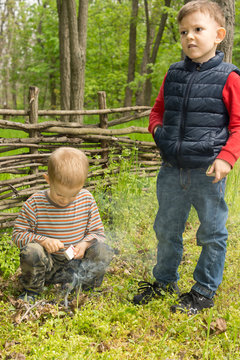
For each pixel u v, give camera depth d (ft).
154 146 14.35
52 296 7.75
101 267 7.74
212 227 6.95
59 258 7.70
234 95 6.35
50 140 11.42
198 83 6.48
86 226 7.77
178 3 50.24
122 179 12.00
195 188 6.83
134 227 11.37
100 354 5.83
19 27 86.94
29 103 10.94
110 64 71.46
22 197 10.84
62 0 32.32
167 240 7.49
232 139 6.27
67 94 34.27
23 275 7.37
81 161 6.70
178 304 7.25
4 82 98.17
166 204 7.25
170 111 6.79
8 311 7.03
